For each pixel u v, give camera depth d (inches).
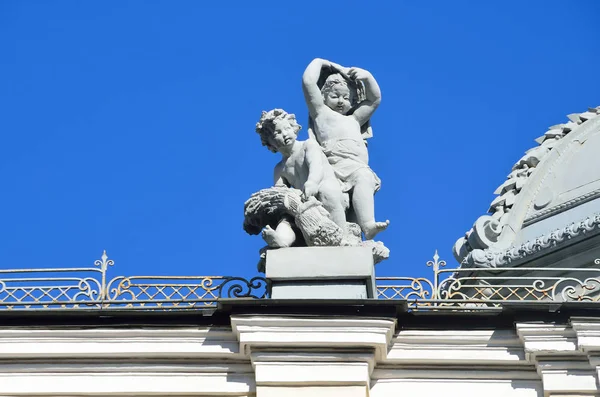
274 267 908.0
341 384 878.4
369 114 973.8
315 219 918.4
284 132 951.6
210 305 898.7
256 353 885.8
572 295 915.4
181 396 890.1
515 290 930.7
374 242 931.3
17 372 895.1
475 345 896.9
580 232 1138.0
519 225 1190.3
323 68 979.3
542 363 887.1
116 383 892.0
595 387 879.7
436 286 924.6
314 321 885.8
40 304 907.4
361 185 944.3
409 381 895.1
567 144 1213.7
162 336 896.9
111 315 898.7
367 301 887.1
